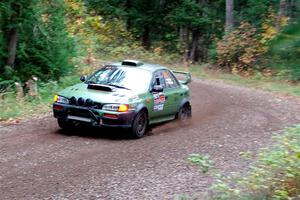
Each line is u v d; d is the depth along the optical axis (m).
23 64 16.67
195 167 7.55
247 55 27.98
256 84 24.58
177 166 7.59
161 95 10.90
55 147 8.55
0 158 7.59
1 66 15.99
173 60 37.06
